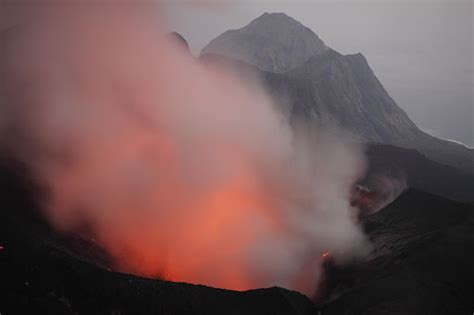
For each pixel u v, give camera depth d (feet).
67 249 132.57
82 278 106.32
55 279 105.40
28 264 108.27
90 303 102.22
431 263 126.62
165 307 106.32
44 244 116.37
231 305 112.98
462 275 124.57
